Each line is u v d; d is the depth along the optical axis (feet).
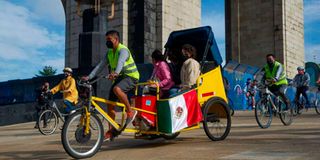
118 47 20.48
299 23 104.47
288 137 23.48
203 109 22.74
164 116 21.11
